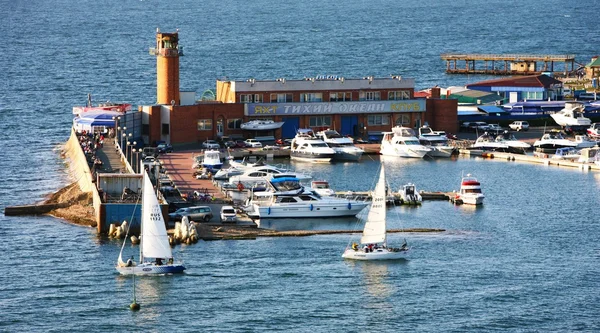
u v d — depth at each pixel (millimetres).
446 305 167250
